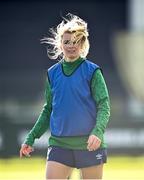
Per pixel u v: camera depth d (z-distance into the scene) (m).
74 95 13.93
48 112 14.55
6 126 39.50
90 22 75.75
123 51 57.00
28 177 31.56
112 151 40.75
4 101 58.91
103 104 13.88
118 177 31.64
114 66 67.44
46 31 76.06
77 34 13.96
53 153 14.00
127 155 40.72
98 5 76.19
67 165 13.96
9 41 75.75
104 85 14.02
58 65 14.28
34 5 76.50
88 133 13.94
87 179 14.11
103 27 75.69
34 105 57.81
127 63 56.69
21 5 76.81
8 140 39.41
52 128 14.11
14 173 33.84
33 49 75.81
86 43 14.20
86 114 13.94
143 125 40.88
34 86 59.56
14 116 45.38
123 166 37.12
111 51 74.94
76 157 13.93
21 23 76.25
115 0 76.19
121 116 46.28
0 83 59.56
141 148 40.75
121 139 40.75
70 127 13.89
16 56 75.62
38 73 64.44
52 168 13.90
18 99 59.09
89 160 13.91
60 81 14.07
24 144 14.52
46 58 75.50
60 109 13.98
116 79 59.22
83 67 14.08
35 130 14.58
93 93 14.02
